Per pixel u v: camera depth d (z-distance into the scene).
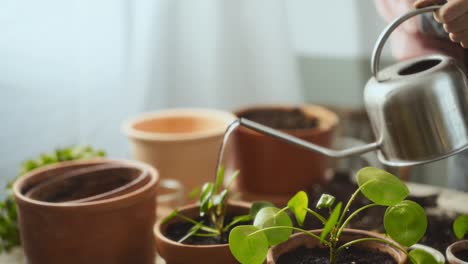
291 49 2.00
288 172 1.40
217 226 1.08
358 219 1.22
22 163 1.41
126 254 1.11
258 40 1.93
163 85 1.75
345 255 1.00
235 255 0.93
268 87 1.98
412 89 0.97
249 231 0.94
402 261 0.95
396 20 1.00
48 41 1.49
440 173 2.02
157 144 1.36
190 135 1.38
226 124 1.42
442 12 0.98
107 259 1.09
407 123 0.98
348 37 2.03
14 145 1.50
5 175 1.50
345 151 1.03
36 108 1.51
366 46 2.02
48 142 1.53
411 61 1.04
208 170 1.40
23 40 1.46
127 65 1.62
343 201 1.29
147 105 1.71
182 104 1.83
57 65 1.51
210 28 1.83
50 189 1.15
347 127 2.08
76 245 1.08
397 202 0.94
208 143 1.38
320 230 1.01
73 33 1.51
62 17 1.49
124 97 1.63
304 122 1.48
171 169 1.37
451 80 0.98
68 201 1.15
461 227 1.02
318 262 0.98
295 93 2.05
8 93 1.47
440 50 1.30
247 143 1.41
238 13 1.87
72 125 1.56
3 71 1.46
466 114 0.99
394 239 0.94
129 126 1.43
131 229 1.10
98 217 1.07
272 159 1.40
